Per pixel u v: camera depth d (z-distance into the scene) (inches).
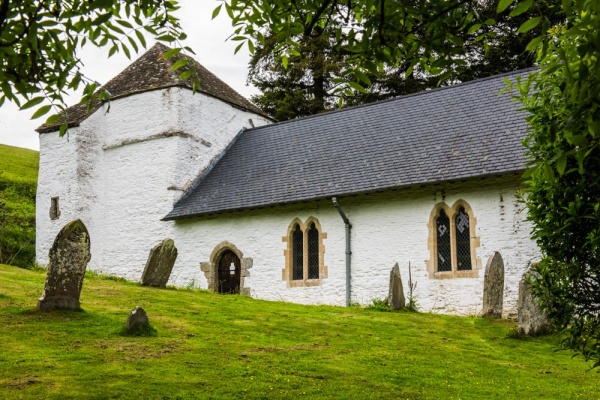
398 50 229.0
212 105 1085.8
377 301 749.9
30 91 207.6
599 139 197.9
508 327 569.6
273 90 1609.3
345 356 429.1
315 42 1470.2
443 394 350.6
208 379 348.5
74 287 504.7
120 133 1074.7
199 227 953.5
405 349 467.8
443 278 752.3
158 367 366.3
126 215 1039.0
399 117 935.0
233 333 481.7
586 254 238.1
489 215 733.9
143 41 215.6
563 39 221.8
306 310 638.5
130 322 447.5
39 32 205.6
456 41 217.2
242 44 241.3
